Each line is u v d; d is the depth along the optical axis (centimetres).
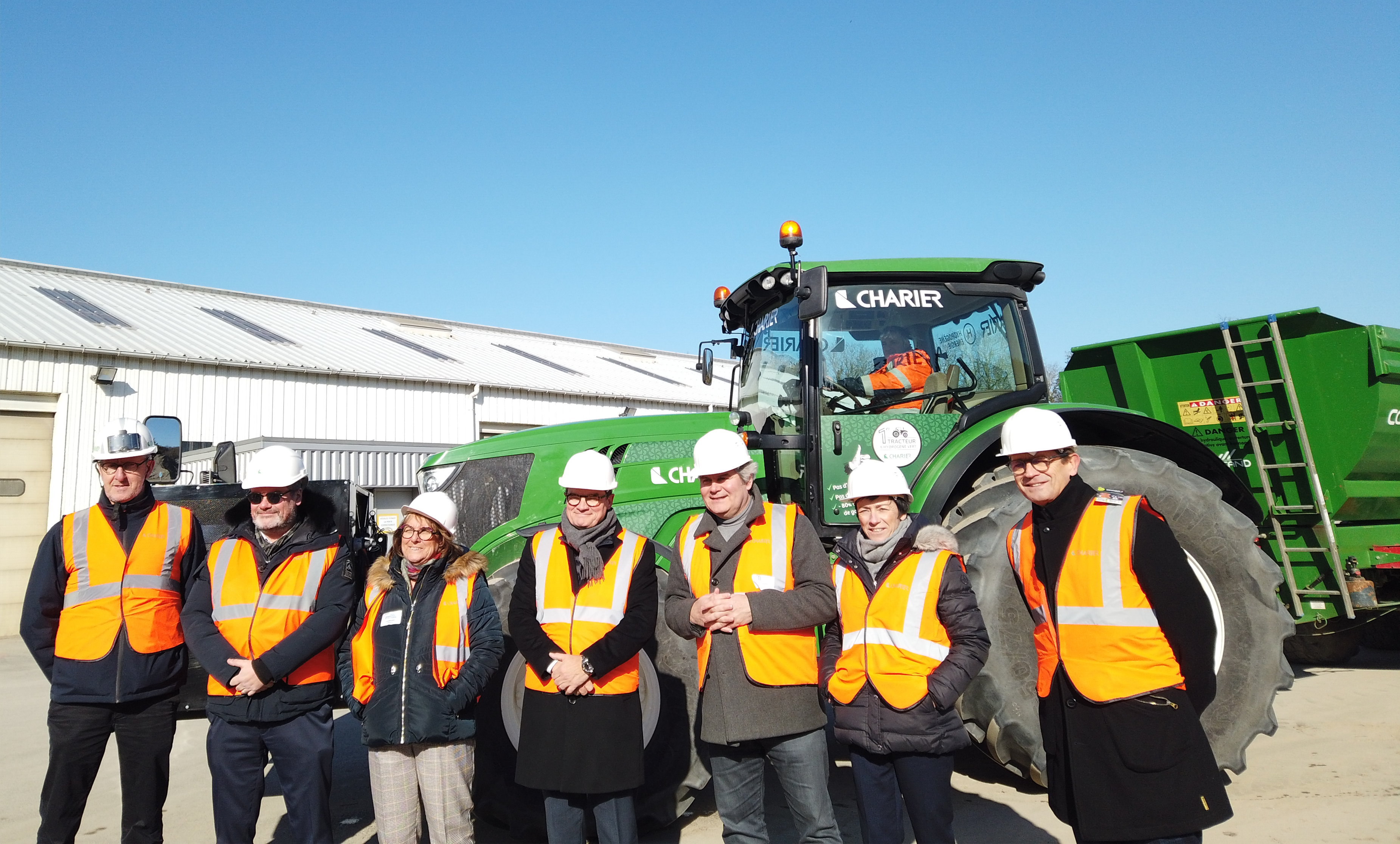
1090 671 252
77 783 343
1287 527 630
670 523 462
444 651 323
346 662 342
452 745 325
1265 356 616
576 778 304
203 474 613
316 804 336
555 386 1989
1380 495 618
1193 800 238
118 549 350
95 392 1412
